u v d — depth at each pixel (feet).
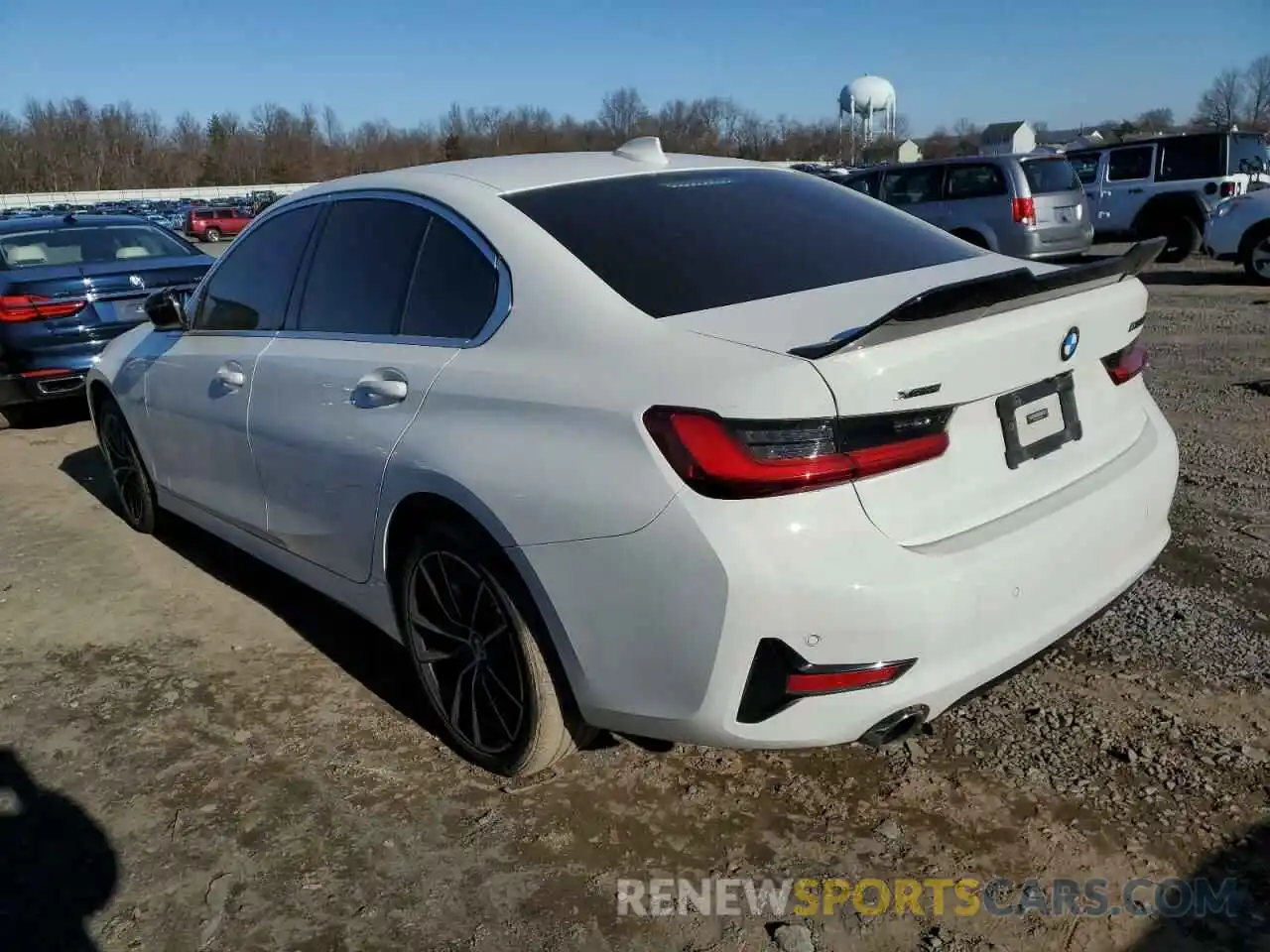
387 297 10.12
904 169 45.09
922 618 6.96
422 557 9.27
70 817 9.08
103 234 25.55
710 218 9.54
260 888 8.10
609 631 7.55
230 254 13.01
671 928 7.49
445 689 9.76
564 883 7.99
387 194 10.54
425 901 7.86
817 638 6.84
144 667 11.84
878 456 6.91
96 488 19.20
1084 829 8.26
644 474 7.18
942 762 9.21
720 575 6.82
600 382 7.68
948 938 7.28
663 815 8.72
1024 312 7.78
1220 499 15.30
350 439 9.74
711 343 7.48
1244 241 39.81
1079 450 8.41
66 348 22.52
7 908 7.98
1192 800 8.51
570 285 8.46
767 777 9.15
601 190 9.70
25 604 13.80
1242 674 10.35
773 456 6.75
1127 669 10.54
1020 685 10.34
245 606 13.47
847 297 8.32
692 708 7.30
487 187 9.67
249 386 11.54
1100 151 50.08
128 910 7.92
